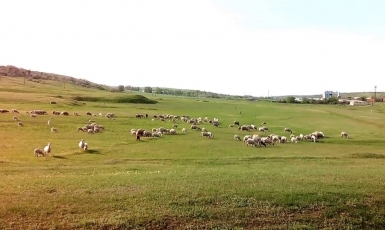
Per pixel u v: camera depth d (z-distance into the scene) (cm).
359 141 7181
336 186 2906
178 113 13288
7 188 2633
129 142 5997
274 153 5450
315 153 5572
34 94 14538
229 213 2345
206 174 3328
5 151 4694
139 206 2358
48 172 3484
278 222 2298
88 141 5891
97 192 2594
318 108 17462
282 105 19825
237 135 7262
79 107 12019
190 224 2195
